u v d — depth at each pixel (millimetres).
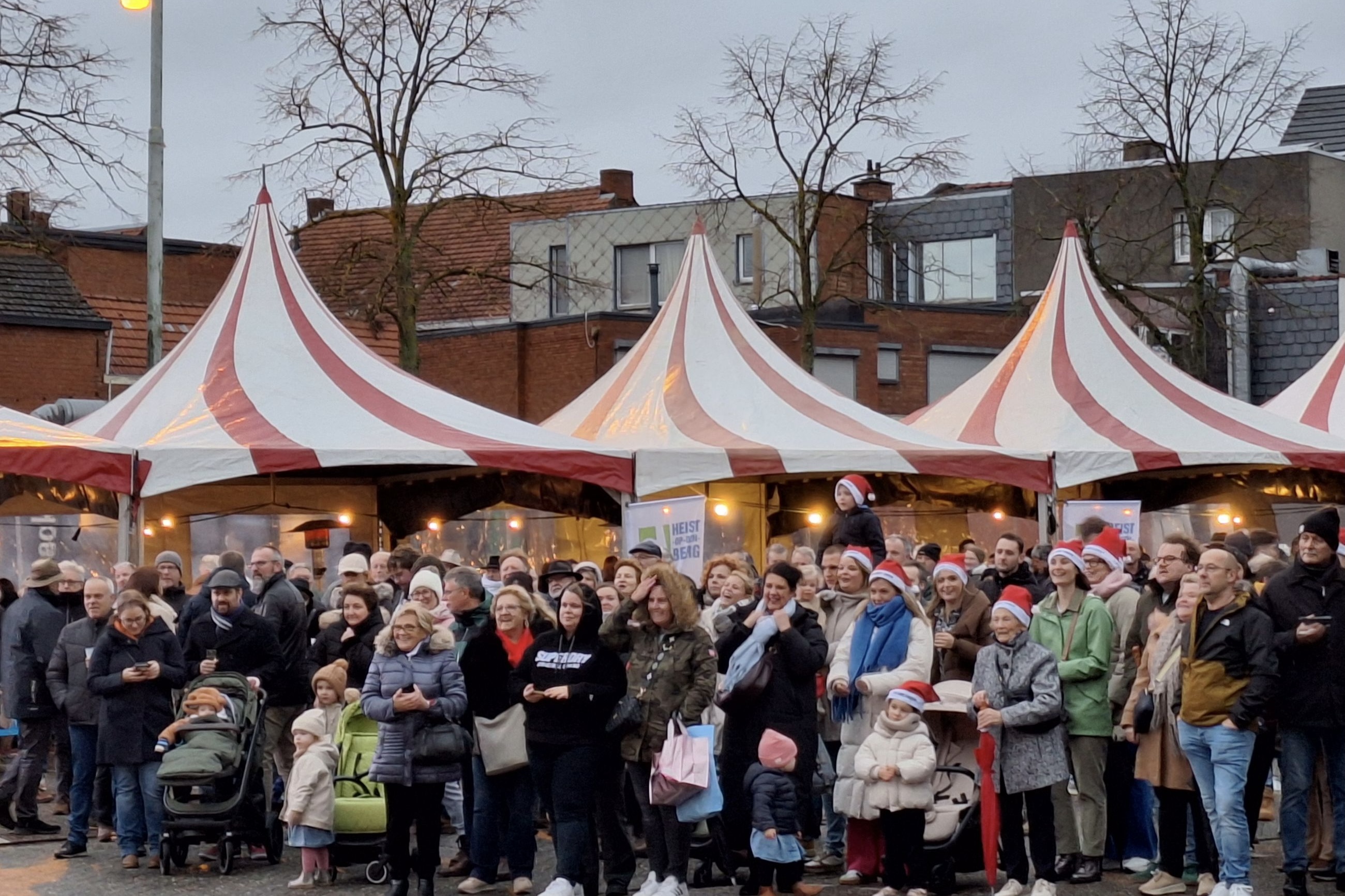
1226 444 19031
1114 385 20172
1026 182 44062
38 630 12445
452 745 9836
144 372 32281
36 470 15039
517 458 16531
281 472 16953
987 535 21984
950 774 10398
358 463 16078
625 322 36125
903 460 17609
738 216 42625
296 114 27984
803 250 30812
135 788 11250
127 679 11062
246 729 11258
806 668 10086
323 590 18453
